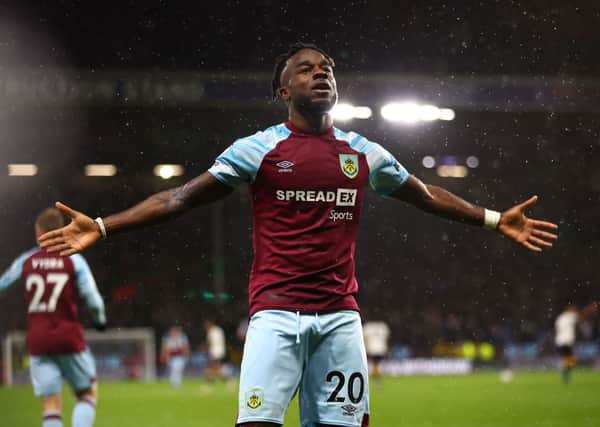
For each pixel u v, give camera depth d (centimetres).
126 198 2869
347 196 358
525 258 3025
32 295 642
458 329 2958
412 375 2488
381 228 2966
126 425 1056
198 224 3047
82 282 649
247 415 342
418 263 3002
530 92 2075
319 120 363
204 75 2244
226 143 2370
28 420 1076
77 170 2830
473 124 2194
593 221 2683
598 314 2830
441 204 384
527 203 388
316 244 352
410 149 2275
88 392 658
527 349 2792
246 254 2745
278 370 344
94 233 352
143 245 3000
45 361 641
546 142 2247
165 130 2417
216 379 2402
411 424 1001
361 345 360
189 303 2967
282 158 354
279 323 347
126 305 2931
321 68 363
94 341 2369
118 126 2542
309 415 358
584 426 928
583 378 1920
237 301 2991
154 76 2272
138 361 2389
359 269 2997
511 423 969
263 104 2278
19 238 2873
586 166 2342
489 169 2527
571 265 2950
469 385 1773
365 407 361
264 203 358
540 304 2973
